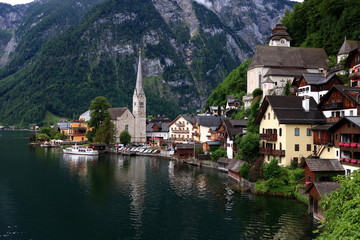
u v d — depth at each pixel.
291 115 72.44
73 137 189.12
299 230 48.34
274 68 126.75
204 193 70.25
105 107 164.50
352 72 86.81
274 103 75.12
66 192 72.25
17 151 147.88
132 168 104.00
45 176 89.38
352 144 56.66
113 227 52.12
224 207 60.19
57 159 124.69
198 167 105.88
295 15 159.38
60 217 56.50
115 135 171.00
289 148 71.44
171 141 154.12
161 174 92.88
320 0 149.25
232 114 138.62
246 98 130.00
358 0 131.38
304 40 152.88
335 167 59.88
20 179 85.06
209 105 191.88
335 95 68.94
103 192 72.19
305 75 84.94
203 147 121.31
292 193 64.56
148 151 141.38
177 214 57.41
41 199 66.88
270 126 77.69
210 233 49.09
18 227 52.12
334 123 65.56
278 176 67.62
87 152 139.88
